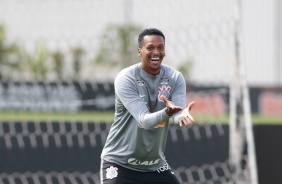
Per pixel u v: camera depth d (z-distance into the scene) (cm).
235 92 2798
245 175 2798
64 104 4350
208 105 4709
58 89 4678
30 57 5284
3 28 5278
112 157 1941
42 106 4506
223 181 3212
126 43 4712
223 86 4894
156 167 1961
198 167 3238
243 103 2761
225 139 3256
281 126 3192
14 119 3662
